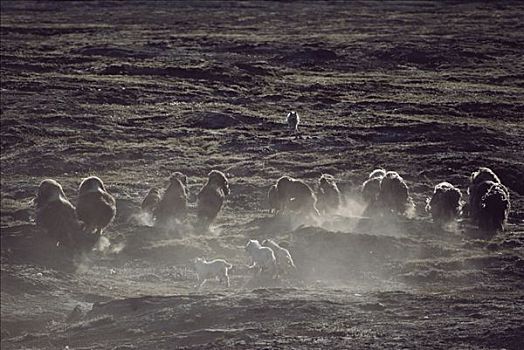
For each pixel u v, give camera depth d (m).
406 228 79.81
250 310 53.91
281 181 85.25
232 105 146.25
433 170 105.12
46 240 77.12
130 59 188.25
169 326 53.12
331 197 86.94
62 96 148.75
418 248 72.56
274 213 87.19
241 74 171.25
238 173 106.75
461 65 188.62
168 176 106.06
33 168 109.88
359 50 199.38
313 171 105.88
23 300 67.06
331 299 56.25
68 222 76.94
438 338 47.09
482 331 47.91
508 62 190.88
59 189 78.88
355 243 72.50
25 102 143.75
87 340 53.19
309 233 75.00
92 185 79.69
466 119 135.00
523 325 48.69
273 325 51.06
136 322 54.84
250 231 82.06
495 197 80.00
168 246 77.00
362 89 160.00
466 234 79.25
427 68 187.38
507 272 66.88
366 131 125.31
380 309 53.66
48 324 60.84
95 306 59.84
